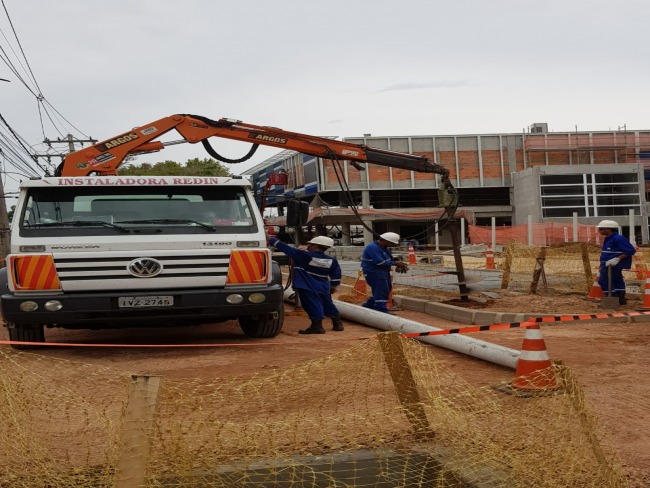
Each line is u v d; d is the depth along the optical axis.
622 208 56.34
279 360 8.82
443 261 32.34
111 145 13.12
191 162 63.38
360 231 62.28
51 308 9.30
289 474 4.23
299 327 12.62
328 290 11.76
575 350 9.22
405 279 23.00
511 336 10.77
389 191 58.38
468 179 58.78
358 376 6.14
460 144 58.66
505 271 18.09
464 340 8.89
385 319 11.53
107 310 9.43
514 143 59.25
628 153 59.78
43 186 9.84
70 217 9.79
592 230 37.72
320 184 55.62
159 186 10.20
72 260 9.43
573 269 20.06
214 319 10.33
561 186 55.88
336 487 4.12
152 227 9.84
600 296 15.09
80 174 12.91
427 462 4.48
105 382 7.38
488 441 4.34
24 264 9.34
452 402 5.00
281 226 13.18
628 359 8.55
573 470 4.12
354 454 4.57
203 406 4.98
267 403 5.30
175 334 11.79
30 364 8.54
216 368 8.36
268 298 10.02
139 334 11.91
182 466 4.04
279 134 14.18
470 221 52.41
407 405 4.87
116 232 9.71
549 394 4.67
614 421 5.79
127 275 9.55
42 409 5.28
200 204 10.24
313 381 5.38
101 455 4.91
